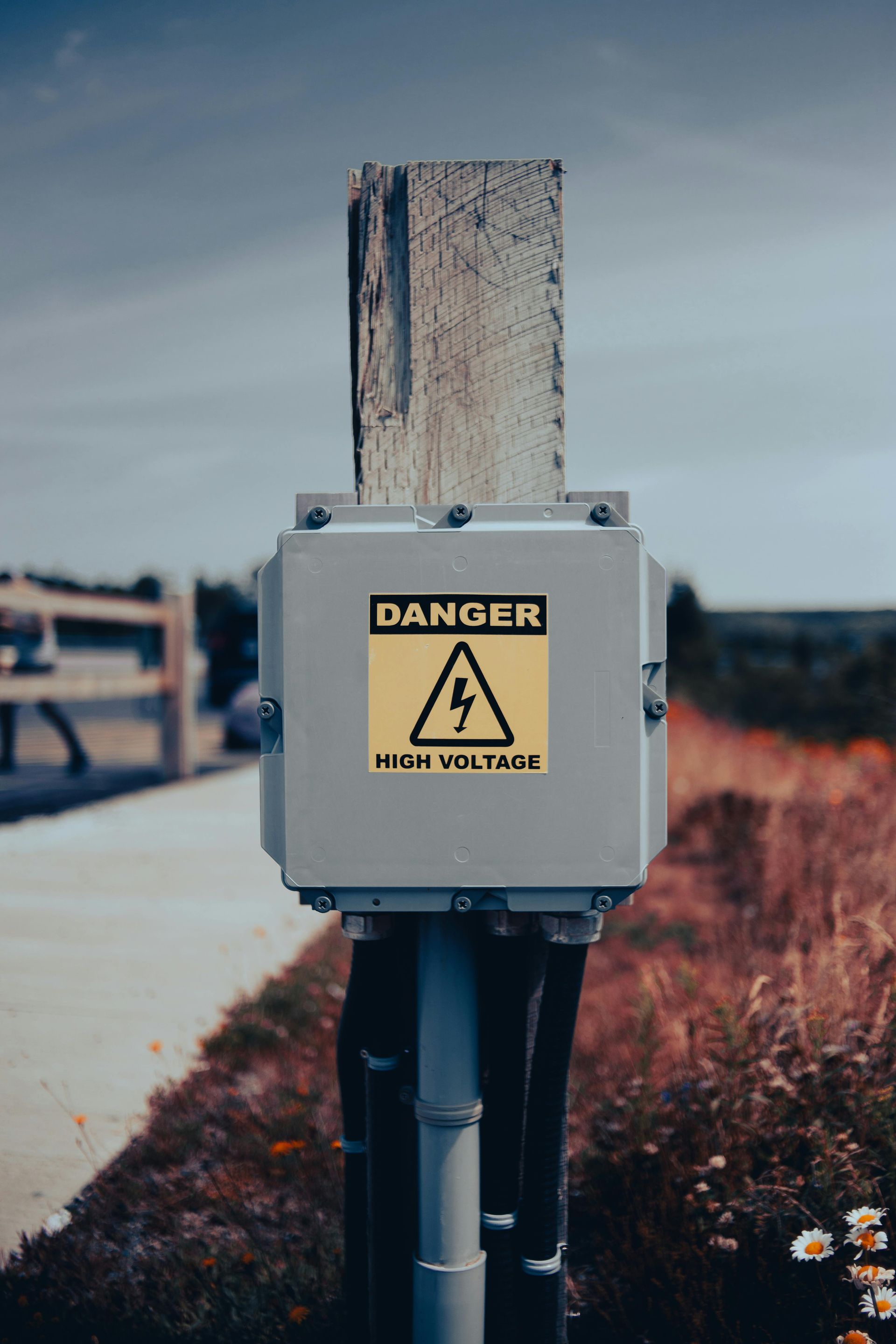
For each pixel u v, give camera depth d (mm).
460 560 1295
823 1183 1938
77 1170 2604
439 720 1303
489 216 1518
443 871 1309
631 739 1305
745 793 7129
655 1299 1982
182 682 9641
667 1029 3000
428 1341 1434
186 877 5605
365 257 1530
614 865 1311
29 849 6305
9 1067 3188
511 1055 1480
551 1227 1506
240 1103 2951
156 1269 2184
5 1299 2049
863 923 3150
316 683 1304
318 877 1312
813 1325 1823
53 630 8984
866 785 6473
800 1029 2342
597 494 1423
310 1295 2072
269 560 1354
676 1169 2223
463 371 1528
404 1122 1562
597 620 1299
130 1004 3701
